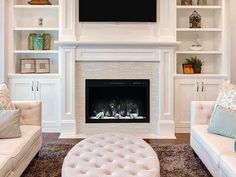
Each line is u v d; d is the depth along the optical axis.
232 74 5.34
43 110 5.45
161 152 4.25
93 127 5.39
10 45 5.43
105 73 5.31
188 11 5.81
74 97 5.29
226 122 3.44
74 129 5.31
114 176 2.37
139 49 5.26
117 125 5.41
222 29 5.48
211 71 5.92
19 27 5.69
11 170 2.77
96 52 5.25
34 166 3.66
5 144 3.09
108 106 5.54
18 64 5.77
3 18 5.18
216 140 3.26
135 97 5.54
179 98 5.45
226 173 2.63
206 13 5.85
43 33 5.75
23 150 3.10
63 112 5.29
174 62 5.41
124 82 5.33
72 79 5.26
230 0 5.28
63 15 5.24
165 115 5.32
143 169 2.49
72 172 2.42
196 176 3.40
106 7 5.30
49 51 5.52
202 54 5.88
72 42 5.14
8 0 5.35
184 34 5.86
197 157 4.01
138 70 5.32
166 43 5.18
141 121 5.40
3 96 3.61
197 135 3.65
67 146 4.52
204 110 3.99
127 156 2.79
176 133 5.49
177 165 3.73
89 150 2.94
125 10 5.30
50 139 5.04
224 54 5.48
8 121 3.30
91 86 5.32
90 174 2.39
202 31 5.78
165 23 5.27
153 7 5.29
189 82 5.43
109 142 3.18
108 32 5.35
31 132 3.59
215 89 5.45
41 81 5.41
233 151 2.93
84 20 5.29
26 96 5.41
